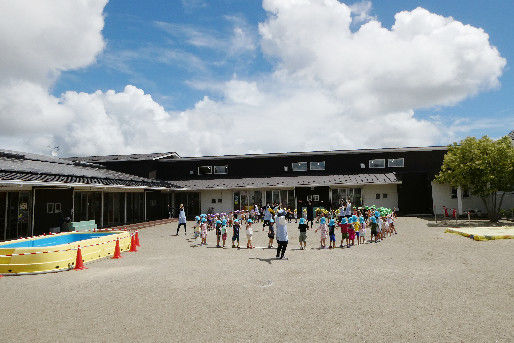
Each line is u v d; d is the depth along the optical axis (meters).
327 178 32.41
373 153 33.53
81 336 5.67
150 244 16.48
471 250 12.86
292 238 18.14
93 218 22.14
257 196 32.66
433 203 28.66
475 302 7.07
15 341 5.51
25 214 16.89
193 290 8.26
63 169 22.22
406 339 5.39
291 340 5.41
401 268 10.30
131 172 35.97
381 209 24.31
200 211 33.81
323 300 7.38
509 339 5.33
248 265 11.15
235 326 6.00
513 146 23.38
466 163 22.12
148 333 5.75
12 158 20.55
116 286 8.70
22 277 9.85
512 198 26.53
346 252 13.35
